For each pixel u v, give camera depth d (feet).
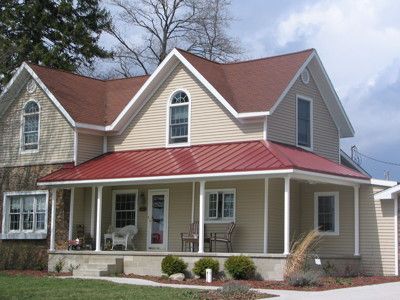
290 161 79.61
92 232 99.14
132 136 101.91
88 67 152.05
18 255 100.78
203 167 84.12
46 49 144.46
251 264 77.36
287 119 95.14
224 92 94.53
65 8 146.61
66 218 98.84
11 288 64.59
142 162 93.91
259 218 88.79
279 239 90.22
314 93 101.86
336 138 106.22
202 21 176.65
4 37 138.72
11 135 107.45
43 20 145.18
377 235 88.84
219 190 92.48
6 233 103.91
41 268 98.17
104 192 101.71
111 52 156.46
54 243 95.30
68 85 108.27
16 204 105.19
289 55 100.12
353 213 90.99
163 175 85.71
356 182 88.84
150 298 57.47
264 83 95.76
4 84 131.64
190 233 91.50
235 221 90.53
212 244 91.76
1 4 146.41
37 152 104.06
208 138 94.89
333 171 85.87
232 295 60.23
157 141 99.45
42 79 104.32
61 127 102.42
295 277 70.85
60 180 94.63
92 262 89.04
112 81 116.57
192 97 97.30
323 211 93.61
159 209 97.96
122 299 56.85
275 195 90.07
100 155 103.14
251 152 86.33
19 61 140.77
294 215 94.32
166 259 81.56
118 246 98.68
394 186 87.35
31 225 102.58
